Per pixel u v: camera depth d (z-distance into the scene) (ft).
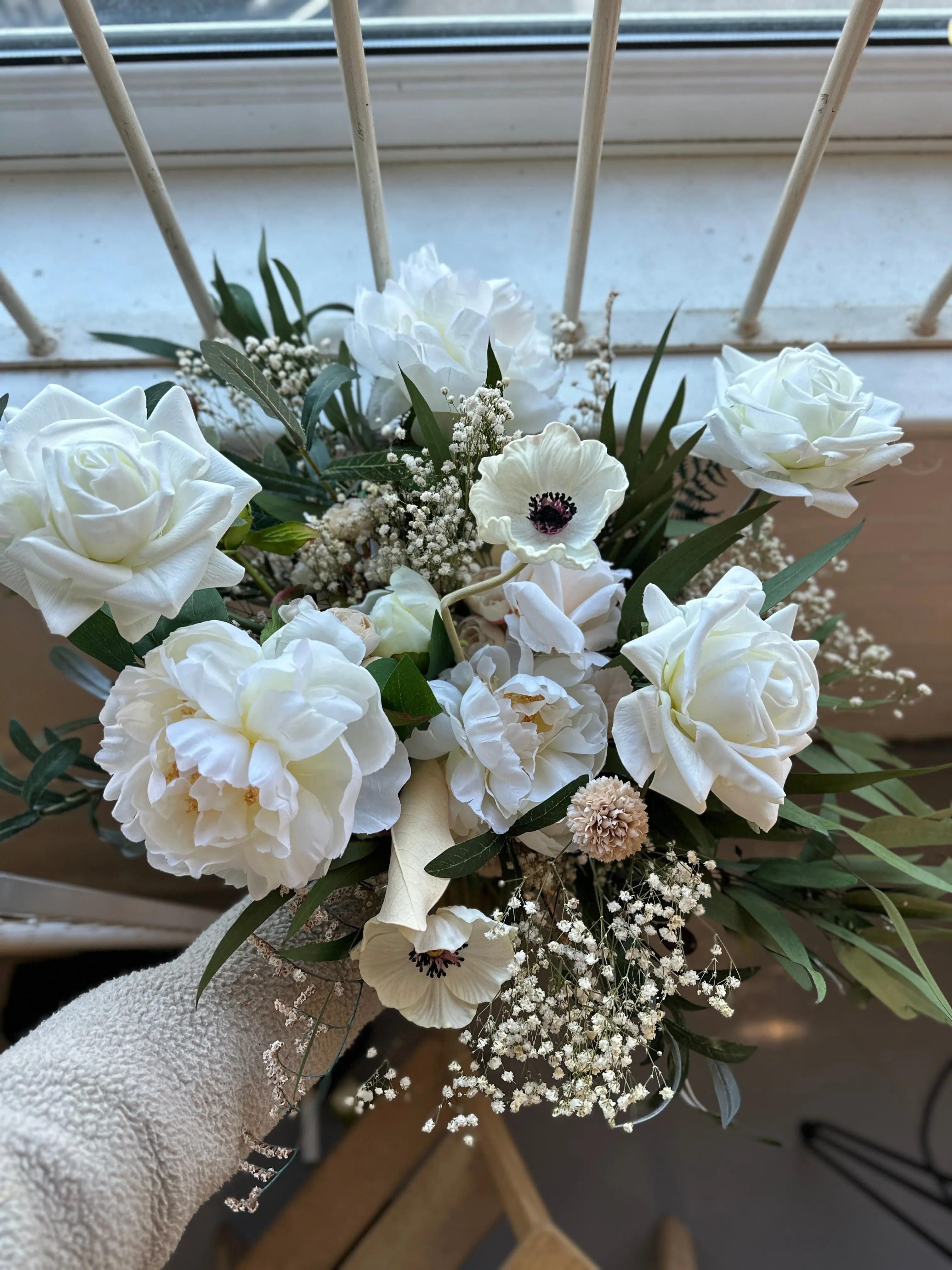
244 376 1.31
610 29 1.39
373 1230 2.45
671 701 1.13
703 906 1.34
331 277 2.08
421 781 1.27
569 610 1.27
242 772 0.99
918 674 2.67
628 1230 2.74
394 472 1.37
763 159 2.21
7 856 2.67
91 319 1.96
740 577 1.16
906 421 1.89
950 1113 2.80
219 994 1.29
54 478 0.96
